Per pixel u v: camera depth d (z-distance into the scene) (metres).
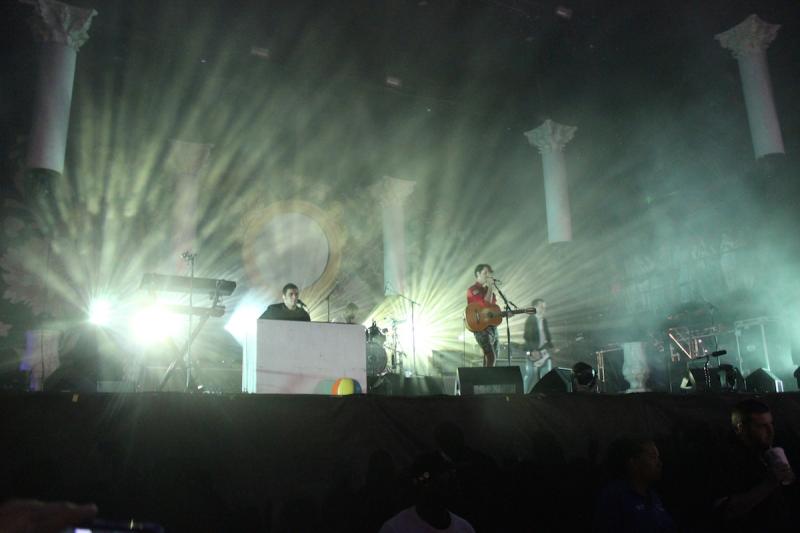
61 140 10.32
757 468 3.84
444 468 3.27
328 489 4.13
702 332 10.80
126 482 3.70
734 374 7.45
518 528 4.48
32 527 0.93
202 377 8.05
